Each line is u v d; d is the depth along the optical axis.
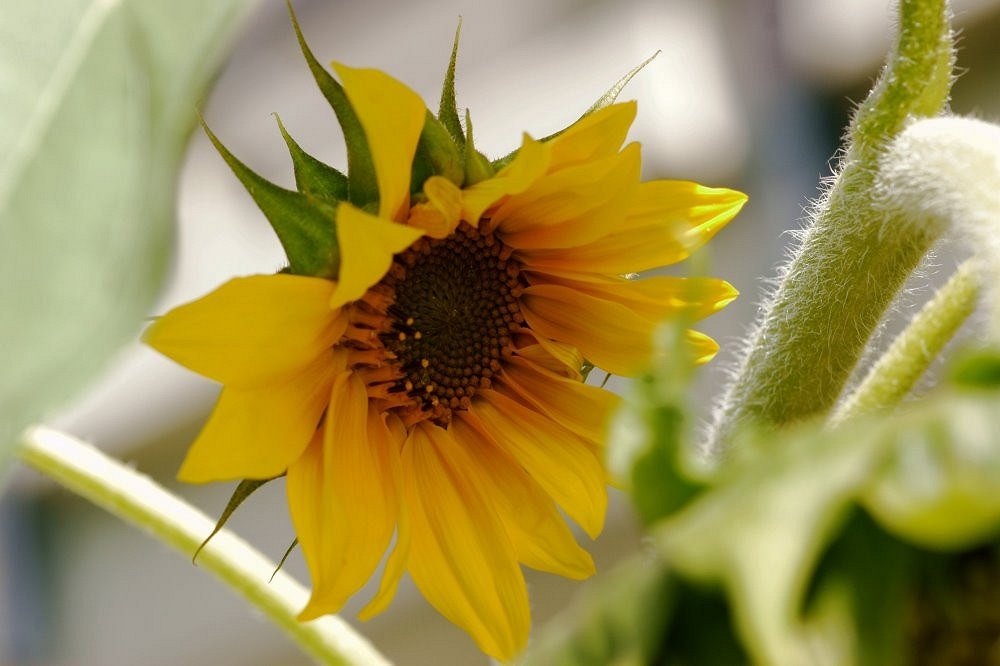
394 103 0.46
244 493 0.48
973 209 0.44
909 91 0.49
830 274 0.49
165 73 0.37
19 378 0.36
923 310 0.48
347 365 0.50
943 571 0.32
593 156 0.49
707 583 0.30
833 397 0.49
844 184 0.49
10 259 0.36
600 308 0.50
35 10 0.37
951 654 0.32
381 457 0.50
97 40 0.37
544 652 0.31
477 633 0.49
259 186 0.47
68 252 0.36
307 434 0.48
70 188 0.36
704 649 0.31
